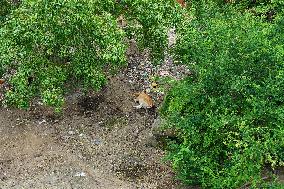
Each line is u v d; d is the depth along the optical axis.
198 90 10.84
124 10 12.96
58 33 11.45
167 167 12.52
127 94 14.74
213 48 10.80
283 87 10.41
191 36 11.27
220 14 11.95
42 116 13.98
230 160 10.64
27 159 12.73
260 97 10.42
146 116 14.03
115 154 12.91
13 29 11.40
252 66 10.62
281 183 10.80
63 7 11.08
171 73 15.38
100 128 13.65
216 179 10.46
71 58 12.24
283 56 10.66
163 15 12.27
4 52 11.66
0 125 13.66
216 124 10.27
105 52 11.71
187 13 12.62
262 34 10.77
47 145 13.12
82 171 12.43
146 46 13.24
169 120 11.34
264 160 10.59
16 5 13.28
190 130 10.87
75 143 13.18
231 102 10.62
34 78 12.35
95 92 14.74
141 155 12.88
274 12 13.93
